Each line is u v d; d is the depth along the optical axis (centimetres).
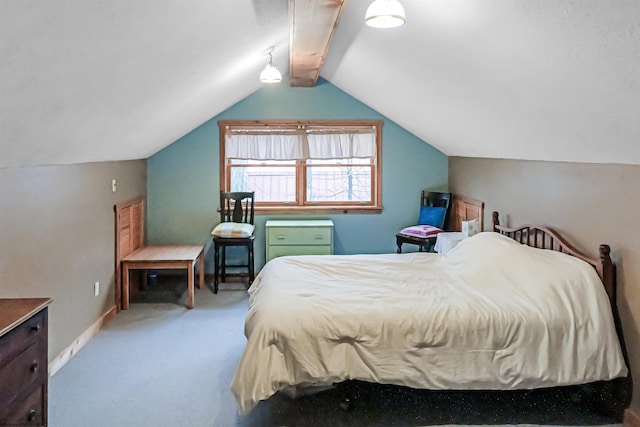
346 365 260
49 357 318
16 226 270
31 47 151
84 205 373
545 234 352
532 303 274
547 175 351
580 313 265
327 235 554
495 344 261
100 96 238
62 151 294
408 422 268
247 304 483
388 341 262
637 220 261
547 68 221
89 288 385
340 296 294
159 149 548
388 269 368
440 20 240
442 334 261
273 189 593
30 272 287
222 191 568
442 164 589
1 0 120
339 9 258
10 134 214
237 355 358
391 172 587
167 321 432
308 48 355
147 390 302
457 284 323
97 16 157
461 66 280
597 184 294
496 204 442
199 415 274
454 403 288
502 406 284
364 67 417
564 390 286
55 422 263
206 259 576
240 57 341
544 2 175
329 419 271
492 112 323
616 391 271
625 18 157
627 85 195
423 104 414
